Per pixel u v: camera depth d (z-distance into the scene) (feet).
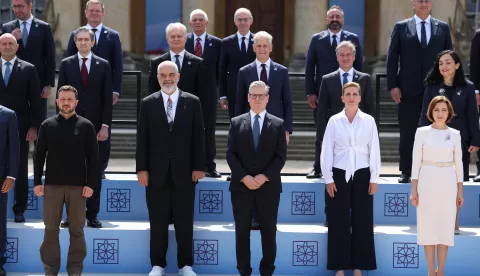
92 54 28.68
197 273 27.32
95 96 28.45
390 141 54.70
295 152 53.88
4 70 28.53
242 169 25.43
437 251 25.88
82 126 25.29
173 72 26.17
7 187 25.68
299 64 85.40
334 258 26.04
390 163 51.08
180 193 26.18
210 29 86.99
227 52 31.45
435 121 25.68
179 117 26.20
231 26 91.20
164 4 88.53
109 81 28.58
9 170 25.75
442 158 25.46
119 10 86.12
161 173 25.98
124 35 86.22
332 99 28.25
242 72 28.99
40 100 29.01
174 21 88.48
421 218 25.70
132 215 29.73
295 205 29.53
